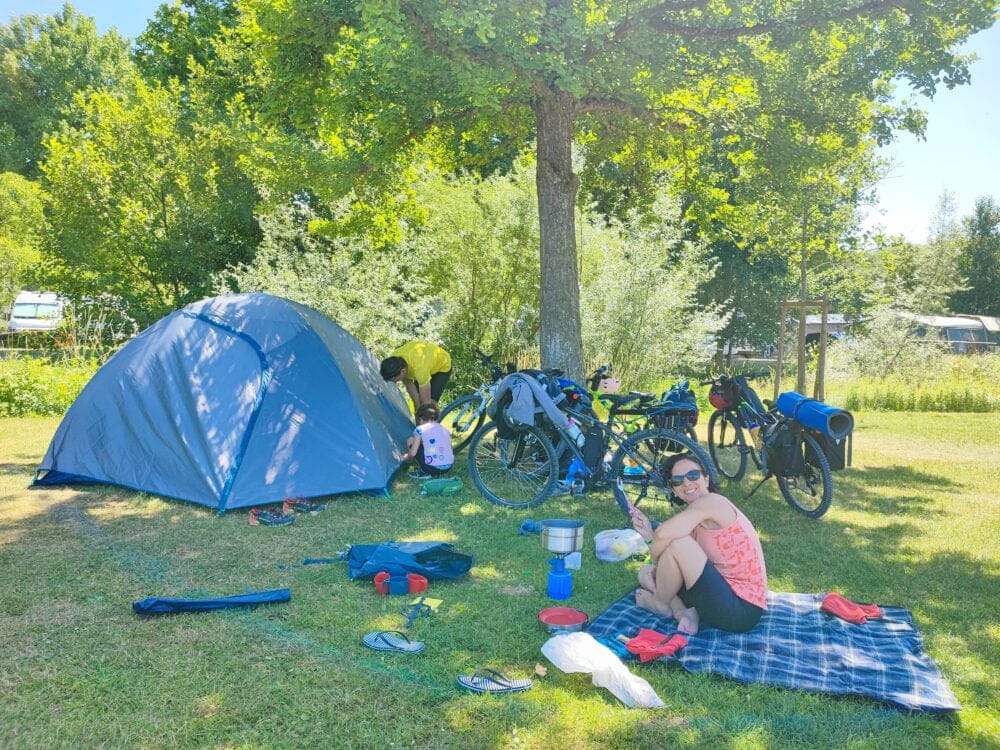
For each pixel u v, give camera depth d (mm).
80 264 17625
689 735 2986
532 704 3191
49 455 6906
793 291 26719
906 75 8797
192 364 6820
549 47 7742
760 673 3465
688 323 15977
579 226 14484
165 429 6645
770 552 5477
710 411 14312
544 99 8805
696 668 3512
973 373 19203
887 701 3215
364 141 9992
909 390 16453
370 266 13367
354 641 3803
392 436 7648
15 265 25172
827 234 16203
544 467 7105
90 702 3166
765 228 15773
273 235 14609
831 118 9680
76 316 17203
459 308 14531
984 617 4281
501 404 6867
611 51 8125
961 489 7715
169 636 3814
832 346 21109
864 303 21750
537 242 14055
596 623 3971
